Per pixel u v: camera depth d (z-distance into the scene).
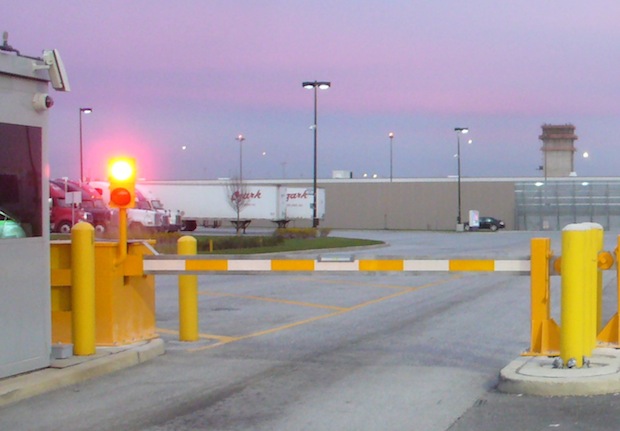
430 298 17.11
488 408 7.19
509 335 11.70
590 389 7.41
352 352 10.34
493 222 76.31
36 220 8.43
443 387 8.16
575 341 7.90
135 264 9.70
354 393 7.95
